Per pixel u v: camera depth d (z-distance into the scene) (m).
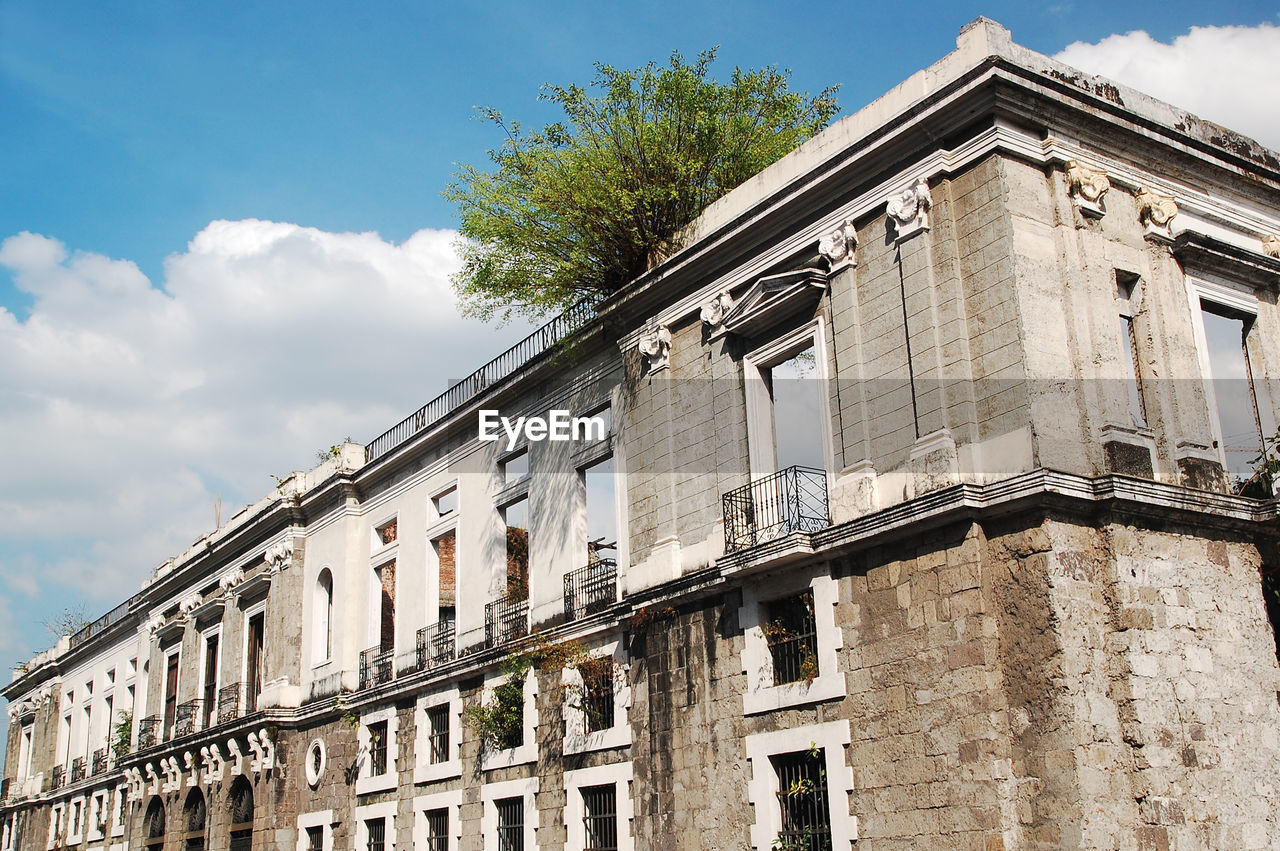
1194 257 18.62
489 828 25.28
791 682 18.55
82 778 50.25
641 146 24.05
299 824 32.97
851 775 17.03
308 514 36.22
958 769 15.62
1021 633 15.47
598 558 24.84
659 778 20.67
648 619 21.33
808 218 19.61
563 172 24.03
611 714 23.11
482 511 28.28
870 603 17.34
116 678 49.97
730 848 18.91
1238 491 18.56
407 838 28.09
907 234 17.77
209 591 42.16
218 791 36.97
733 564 19.02
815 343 19.22
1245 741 16.27
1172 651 15.88
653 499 22.03
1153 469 16.78
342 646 32.78
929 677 16.27
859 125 19.23
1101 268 17.30
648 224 23.83
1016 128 17.19
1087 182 17.41
